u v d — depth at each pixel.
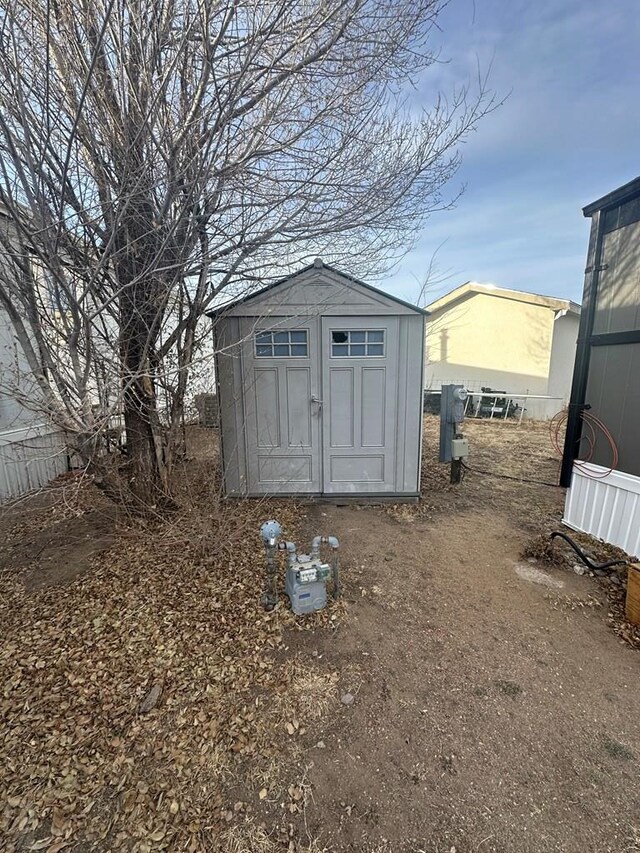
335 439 4.38
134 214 2.67
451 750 1.66
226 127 2.68
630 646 2.27
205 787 1.51
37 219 2.43
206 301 3.44
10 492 4.46
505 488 5.09
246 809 1.44
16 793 1.49
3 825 1.38
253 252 3.19
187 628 2.39
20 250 2.51
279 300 4.09
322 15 2.32
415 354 4.21
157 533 3.48
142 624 2.43
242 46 2.49
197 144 2.57
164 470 3.74
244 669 2.09
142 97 2.42
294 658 2.17
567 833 1.35
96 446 3.13
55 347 2.70
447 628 2.42
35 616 2.53
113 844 1.33
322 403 4.30
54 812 1.42
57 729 1.75
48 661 2.15
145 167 2.42
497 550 3.42
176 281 2.91
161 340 3.45
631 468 3.14
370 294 4.09
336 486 4.46
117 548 3.36
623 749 1.66
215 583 2.86
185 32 2.26
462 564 3.19
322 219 3.07
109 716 1.82
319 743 1.69
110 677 2.04
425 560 3.25
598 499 3.45
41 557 3.28
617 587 2.83
